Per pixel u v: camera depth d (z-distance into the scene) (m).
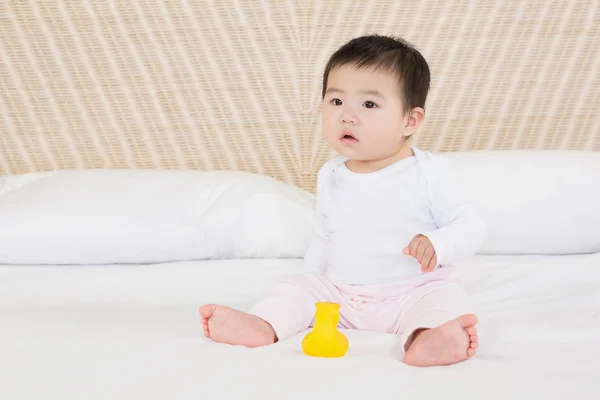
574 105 2.14
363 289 1.22
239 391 0.80
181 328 1.10
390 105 1.21
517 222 1.67
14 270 1.56
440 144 2.15
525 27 2.11
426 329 1.01
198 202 1.72
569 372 0.89
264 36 2.11
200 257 1.67
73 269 1.57
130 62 2.12
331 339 0.96
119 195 1.70
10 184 1.88
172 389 0.81
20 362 0.90
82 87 2.13
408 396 0.79
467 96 2.13
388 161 1.27
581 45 2.12
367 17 2.10
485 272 1.49
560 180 1.71
